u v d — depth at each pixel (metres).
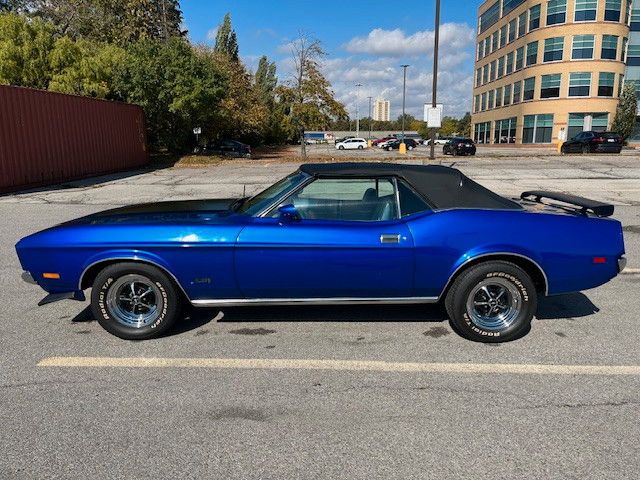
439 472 2.31
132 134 22.66
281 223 3.70
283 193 3.81
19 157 14.55
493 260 3.69
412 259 3.63
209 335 3.98
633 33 45.53
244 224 3.71
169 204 4.77
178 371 3.37
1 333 4.06
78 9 33.28
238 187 15.08
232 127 37.19
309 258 3.63
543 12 43.91
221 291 3.77
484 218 3.68
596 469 2.33
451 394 3.04
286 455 2.45
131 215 4.18
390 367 3.41
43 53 24.05
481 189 3.94
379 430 2.66
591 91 42.88
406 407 2.89
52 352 3.68
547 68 44.44
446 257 3.63
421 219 3.69
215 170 21.64
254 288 3.74
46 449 2.51
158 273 3.72
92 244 3.70
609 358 3.53
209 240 3.63
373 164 4.05
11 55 22.98
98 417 2.80
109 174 20.16
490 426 2.69
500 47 54.00
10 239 7.82
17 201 12.49
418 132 107.69
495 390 3.09
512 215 3.73
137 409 2.88
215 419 2.78
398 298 3.80
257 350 3.70
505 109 52.84
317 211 3.81
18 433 2.65
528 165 20.69
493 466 2.36
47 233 3.85
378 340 3.86
